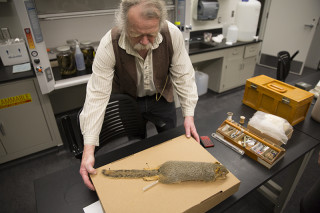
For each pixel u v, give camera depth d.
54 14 1.80
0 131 1.82
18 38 1.97
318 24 3.49
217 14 3.12
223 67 2.97
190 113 1.15
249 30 3.01
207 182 0.77
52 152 2.12
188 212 0.68
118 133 1.32
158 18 0.84
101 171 0.81
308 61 4.06
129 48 1.07
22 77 1.70
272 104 1.28
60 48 2.03
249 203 1.58
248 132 1.06
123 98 1.26
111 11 2.05
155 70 1.20
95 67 1.06
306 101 1.18
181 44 1.18
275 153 0.96
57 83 1.87
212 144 1.06
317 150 2.04
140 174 0.79
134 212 0.67
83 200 0.80
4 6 1.97
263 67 4.26
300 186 1.69
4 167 1.96
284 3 3.69
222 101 3.04
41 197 0.81
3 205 1.62
